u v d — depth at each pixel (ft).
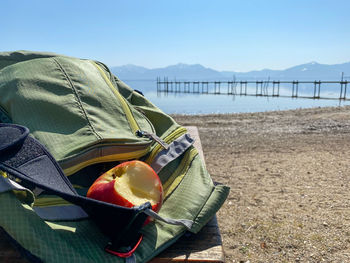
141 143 5.47
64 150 4.83
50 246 3.53
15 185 3.76
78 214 4.33
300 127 41.37
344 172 18.54
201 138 33.86
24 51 7.72
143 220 3.97
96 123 5.47
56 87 5.91
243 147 28.12
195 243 4.81
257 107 108.99
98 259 3.74
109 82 6.95
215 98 161.27
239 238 10.50
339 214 12.21
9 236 3.48
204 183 5.83
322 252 9.41
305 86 583.58
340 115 52.70
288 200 14.08
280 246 9.87
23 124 5.27
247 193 15.21
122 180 4.39
